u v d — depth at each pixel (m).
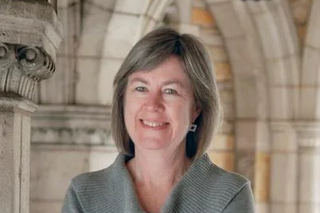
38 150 4.08
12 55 2.10
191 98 1.66
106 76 4.15
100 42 4.11
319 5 6.26
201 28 6.38
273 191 6.62
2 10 2.06
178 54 1.62
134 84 1.64
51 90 4.06
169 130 1.63
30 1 2.11
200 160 1.70
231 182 1.64
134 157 1.79
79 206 1.72
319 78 6.43
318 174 6.68
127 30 4.12
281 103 6.48
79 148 4.11
